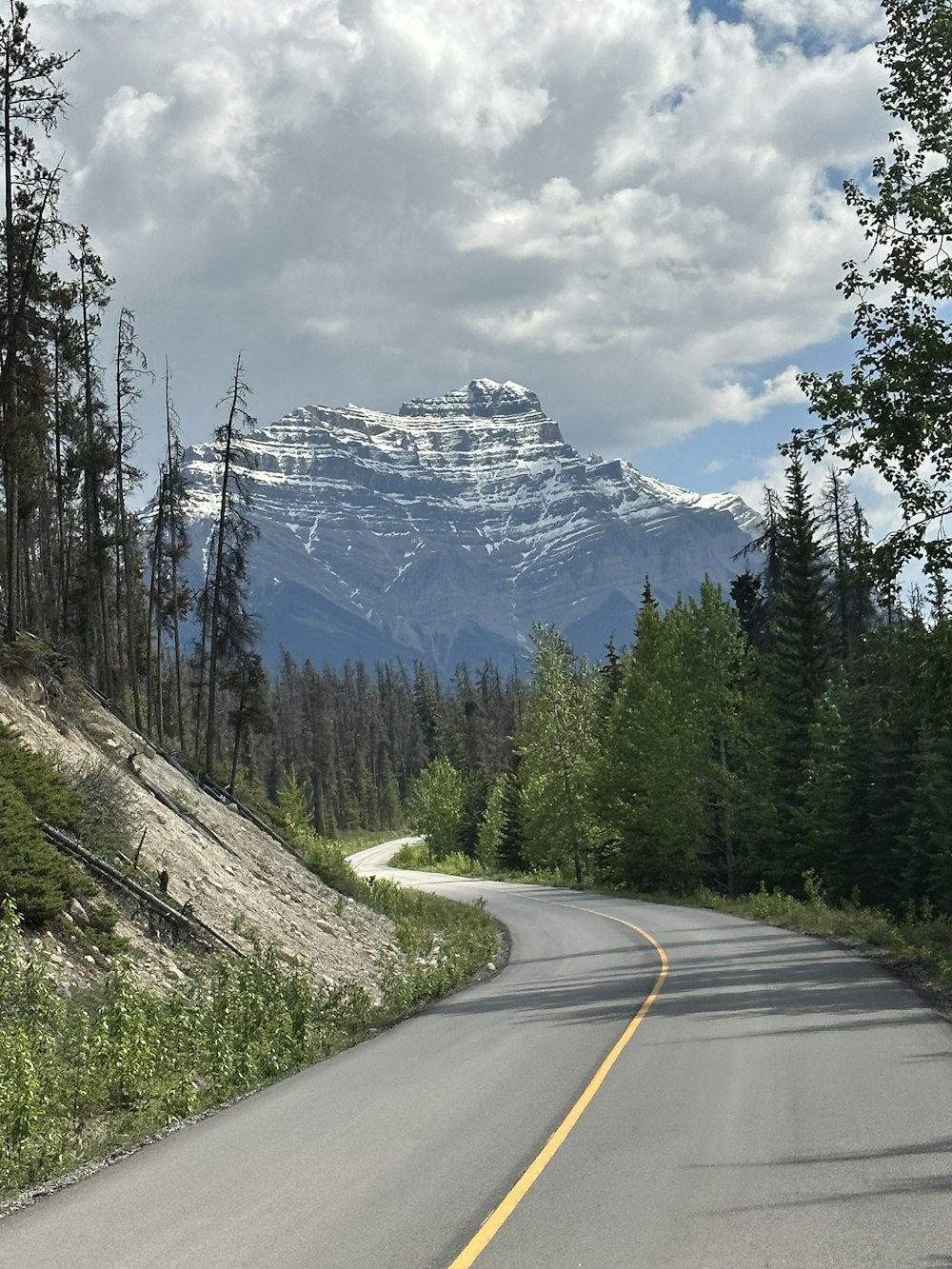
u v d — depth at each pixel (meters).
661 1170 7.93
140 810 27.05
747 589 66.56
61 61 30.45
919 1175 7.48
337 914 34.88
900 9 20.42
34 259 32.41
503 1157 8.57
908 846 49.59
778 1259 5.98
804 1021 14.62
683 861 57.62
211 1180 8.42
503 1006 18.89
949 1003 15.99
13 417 31.66
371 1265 6.21
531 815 76.88
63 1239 7.10
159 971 19.11
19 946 15.93
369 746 196.25
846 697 52.81
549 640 76.44
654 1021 15.49
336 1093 11.99
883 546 20.06
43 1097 10.95
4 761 21.08
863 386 19.81
